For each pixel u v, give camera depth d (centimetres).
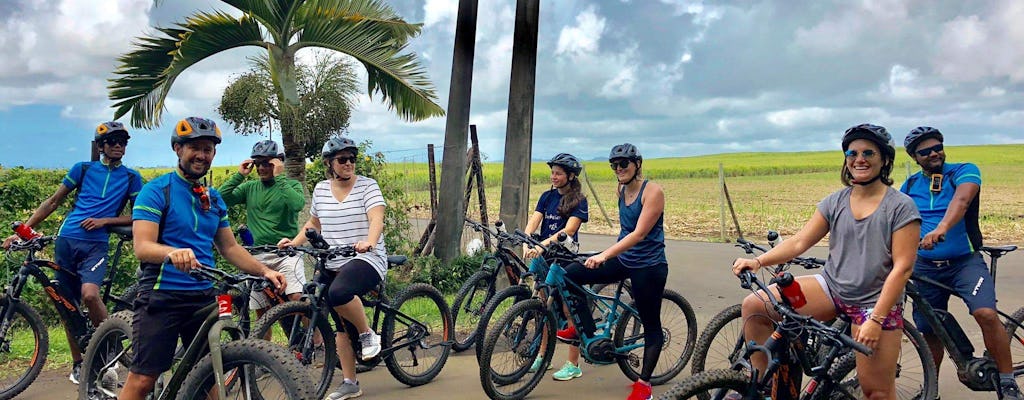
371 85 992
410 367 569
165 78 850
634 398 507
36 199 826
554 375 570
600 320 552
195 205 378
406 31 965
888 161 360
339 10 910
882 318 349
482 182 1018
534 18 882
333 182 530
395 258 551
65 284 561
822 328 334
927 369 466
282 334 563
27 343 561
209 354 347
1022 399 477
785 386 363
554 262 532
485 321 533
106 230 553
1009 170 4912
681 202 2589
